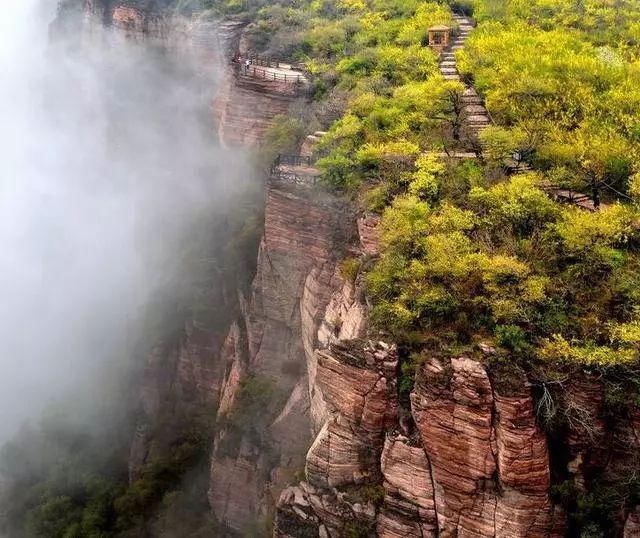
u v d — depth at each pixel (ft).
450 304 66.08
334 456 69.51
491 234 74.23
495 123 102.73
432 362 62.39
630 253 69.51
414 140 101.55
